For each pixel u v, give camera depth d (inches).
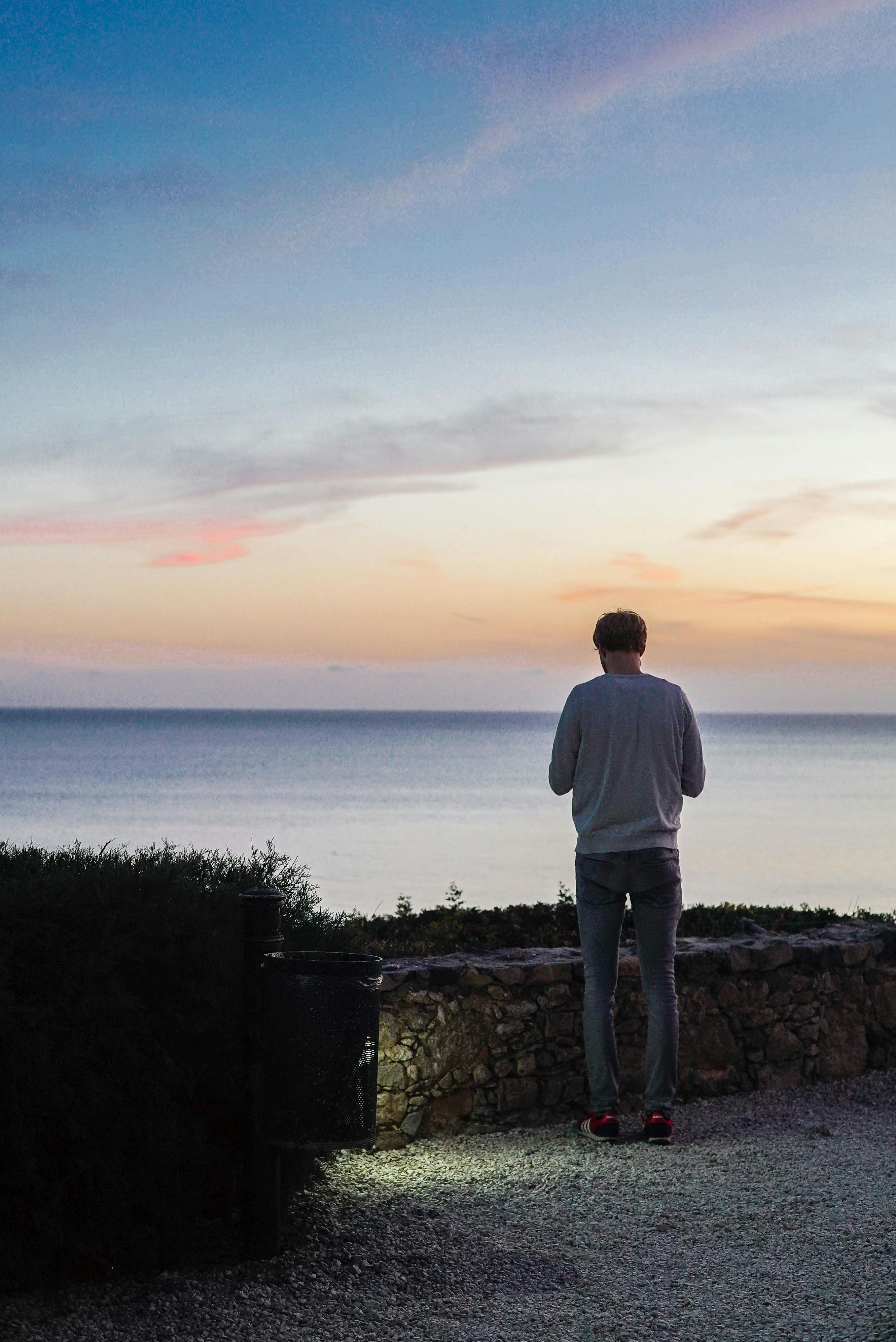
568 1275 139.7
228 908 157.8
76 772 4109.3
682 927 301.3
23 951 138.5
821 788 3095.5
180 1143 144.9
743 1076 231.0
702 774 206.8
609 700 199.8
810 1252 144.9
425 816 2314.2
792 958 237.1
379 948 246.5
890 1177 173.9
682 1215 159.3
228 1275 139.6
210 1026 146.6
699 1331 123.6
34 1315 127.7
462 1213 161.3
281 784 3503.9
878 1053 246.7
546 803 2728.8
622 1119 213.3
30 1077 133.0
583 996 214.2
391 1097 195.2
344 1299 132.7
